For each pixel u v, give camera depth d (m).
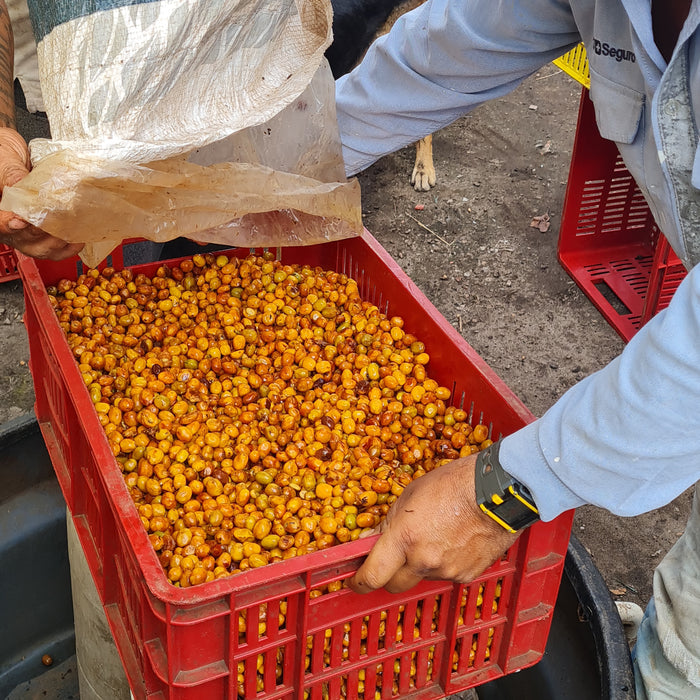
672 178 1.12
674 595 1.52
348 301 2.04
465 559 1.19
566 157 4.12
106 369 1.82
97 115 1.12
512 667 1.42
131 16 1.11
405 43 1.59
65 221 1.22
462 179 3.98
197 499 1.57
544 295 3.37
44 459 1.91
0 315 3.18
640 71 1.17
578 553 1.61
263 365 1.89
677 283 2.93
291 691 1.27
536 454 1.09
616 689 1.40
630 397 0.99
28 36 2.76
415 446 1.72
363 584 1.17
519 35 1.43
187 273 2.10
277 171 1.49
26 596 1.99
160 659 1.20
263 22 1.20
